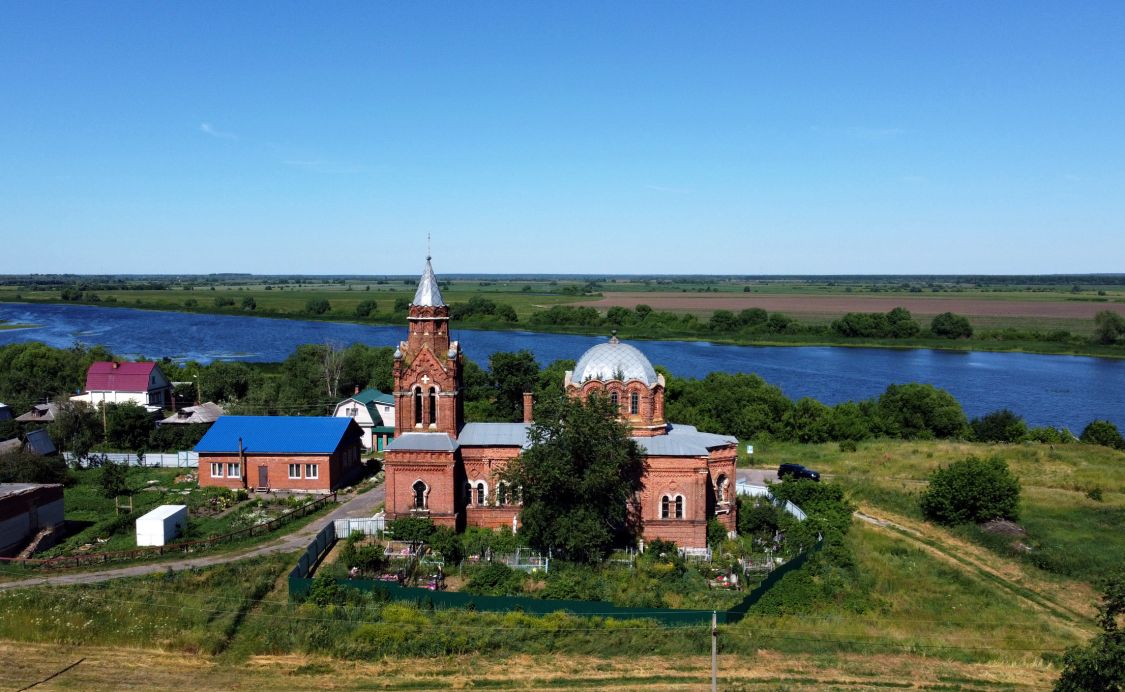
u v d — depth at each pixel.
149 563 58.56
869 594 58.00
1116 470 90.25
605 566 58.25
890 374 175.25
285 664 44.56
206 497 76.44
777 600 54.47
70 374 131.00
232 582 55.06
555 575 55.88
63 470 80.19
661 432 68.88
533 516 59.06
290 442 80.81
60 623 47.34
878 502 79.88
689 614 50.22
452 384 66.81
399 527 61.25
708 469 66.62
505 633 47.78
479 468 66.12
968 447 105.06
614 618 50.12
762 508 68.31
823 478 88.38
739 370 177.75
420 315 67.38
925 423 116.69
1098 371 183.00
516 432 68.44
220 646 46.09
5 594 50.81
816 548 62.75
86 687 41.34
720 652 47.12
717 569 58.69
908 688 43.59
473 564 57.53
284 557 59.91
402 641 46.38
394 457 63.50
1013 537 68.25
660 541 61.84
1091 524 71.69
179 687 41.66
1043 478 87.50
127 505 73.38
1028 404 144.62
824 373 175.50
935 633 51.88
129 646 46.00
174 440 96.62
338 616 49.31
